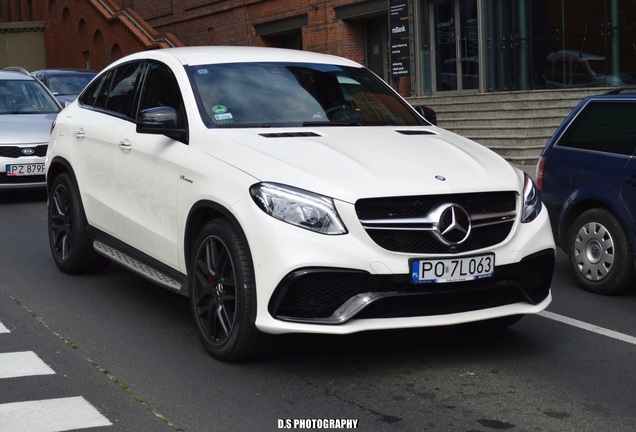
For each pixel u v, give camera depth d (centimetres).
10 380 562
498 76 2217
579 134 834
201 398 531
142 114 647
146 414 505
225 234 572
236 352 575
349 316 535
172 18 3594
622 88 822
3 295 782
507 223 584
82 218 819
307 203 541
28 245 1012
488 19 2225
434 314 560
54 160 862
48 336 659
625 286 786
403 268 541
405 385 555
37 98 1489
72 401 525
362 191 542
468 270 556
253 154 583
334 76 736
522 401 529
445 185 558
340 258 532
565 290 824
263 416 504
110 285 817
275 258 537
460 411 513
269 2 2961
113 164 745
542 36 2105
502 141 1839
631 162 770
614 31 1939
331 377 570
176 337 655
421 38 2405
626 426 492
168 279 664
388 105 732
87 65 4122
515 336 666
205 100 664
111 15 3778
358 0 2553
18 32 4594
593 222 804
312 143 604
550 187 852
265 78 705
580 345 646
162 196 658
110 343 641
